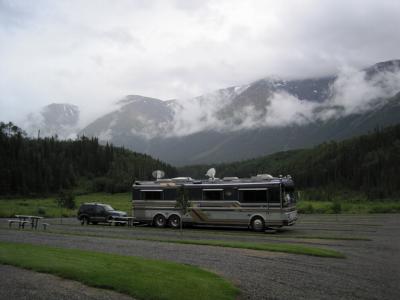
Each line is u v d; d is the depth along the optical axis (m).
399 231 32.00
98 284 11.73
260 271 15.24
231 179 34.25
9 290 11.00
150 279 12.38
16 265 13.97
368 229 33.75
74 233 28.72
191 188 35.28
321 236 28.11
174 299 10.76
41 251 17.03
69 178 168.25
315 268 16.16
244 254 19.03
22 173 145.12
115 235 27.77
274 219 31.84
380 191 130.62
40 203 96.00
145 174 187.25
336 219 45.78
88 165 190.62
